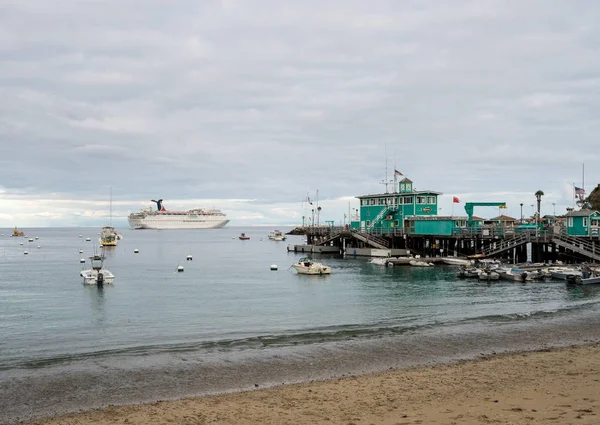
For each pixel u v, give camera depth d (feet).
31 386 77.66
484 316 133.49
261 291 194.49
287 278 239.71
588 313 135.54
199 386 77.30
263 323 130.00
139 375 82.84
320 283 218.18
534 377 75.36
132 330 123.03
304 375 82.33
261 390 73.00
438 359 90.94
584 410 57.41
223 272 273.54
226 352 97.19
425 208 344.49
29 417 65.62
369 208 379.35
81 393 74.54
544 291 183.42
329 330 118.21
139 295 185.37
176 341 108.78
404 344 101.96
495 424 53.98
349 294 183.01
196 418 61.77
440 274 243.81
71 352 99.81
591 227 246.68
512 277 210.79
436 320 129.39
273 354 95.04
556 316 131.13
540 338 106.32
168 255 428.56
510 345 100.73
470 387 71.15
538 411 57.77
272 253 444.14
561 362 84.38
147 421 61.21
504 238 272.51
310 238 472.44
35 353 99.66
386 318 134.51
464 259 280.92
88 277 219.20
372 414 60.49
